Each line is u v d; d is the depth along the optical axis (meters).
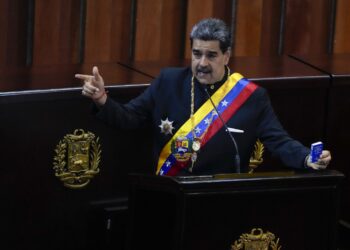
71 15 11.96
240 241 8.78
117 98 10.18
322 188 8.91
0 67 11.02
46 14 11.84
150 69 11.01
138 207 8.95
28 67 10.84
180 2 12.54
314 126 11.19
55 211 10.12
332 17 13.20
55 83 10.06
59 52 11.98
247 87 9.40
